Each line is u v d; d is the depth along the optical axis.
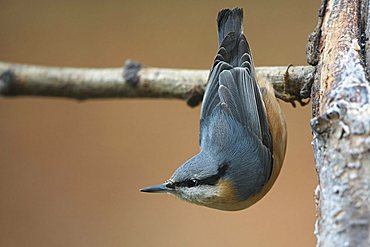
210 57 13.12
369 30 6.17
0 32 13.65
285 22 13.05
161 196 12.06
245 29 13.09
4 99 13.05
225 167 7.71
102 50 13.46
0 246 12.02
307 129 11.89
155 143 12.61
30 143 12.83
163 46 13.35
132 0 13.72
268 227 11.45
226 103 7.79
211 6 13.53
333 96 5.40
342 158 4.91
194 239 11.58
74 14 13.73
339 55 6.02
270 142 7.89
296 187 11.62
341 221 4.69
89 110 13.01
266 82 7.85
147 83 8.72
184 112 12.78
